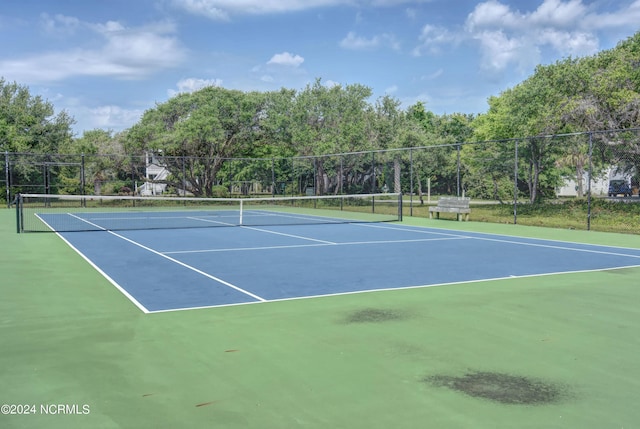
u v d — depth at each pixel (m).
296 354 4.95
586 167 23.00
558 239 15.07
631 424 3.54
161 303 7.01
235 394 4.03
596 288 8.09
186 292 7.72
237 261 10.73
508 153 24.64
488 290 7.92
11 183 31.23
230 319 6.20
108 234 16.11
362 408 3.79
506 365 4.67
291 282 8.51
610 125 22.92
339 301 7.16
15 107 45.78
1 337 5.47
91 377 4.36
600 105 23.69
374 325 5.97
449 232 17.11
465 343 5.30
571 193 24.62
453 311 6.63
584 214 21.34
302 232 16.95
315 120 41.62
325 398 3.96
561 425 3.53
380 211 27.77
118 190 36.44
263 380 4.31
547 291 7.87
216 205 34.16
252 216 24.86
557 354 4.98
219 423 3.54
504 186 24.77
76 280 8.67
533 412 3.73
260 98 39.06
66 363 4.69
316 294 7.61
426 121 64.06
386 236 15.75
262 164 35.62
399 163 32.00
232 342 5.30
